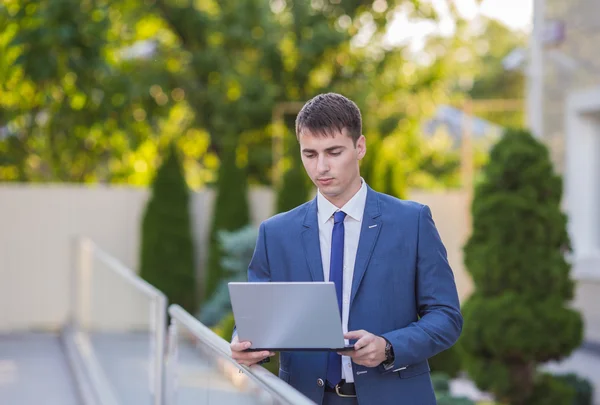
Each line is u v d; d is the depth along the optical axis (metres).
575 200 10.18
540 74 10.81
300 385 2.84
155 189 12.81
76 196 12.85
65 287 12.78
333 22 17.02
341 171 2.73
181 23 16.08
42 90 13.08
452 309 2.79
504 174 6.87
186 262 12.80
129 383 5.85
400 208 2.86
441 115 23.41
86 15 12.55
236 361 2.77
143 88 15.08
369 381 2.77
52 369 9.79
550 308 6.66
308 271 2.86
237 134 16.03
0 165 15.23
